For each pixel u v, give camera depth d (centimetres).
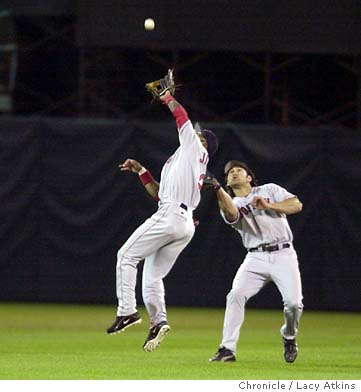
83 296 7275
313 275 7244
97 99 7700
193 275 7256
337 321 6731
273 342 5425
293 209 4206
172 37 7262
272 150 7219
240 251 7244
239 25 7306
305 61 7775
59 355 4584
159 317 4084
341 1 7325
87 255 7262
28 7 7606
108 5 7212
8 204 7231
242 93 7794
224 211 4175
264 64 7775
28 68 7925
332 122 7756
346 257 7231
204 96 7788
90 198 7256
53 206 7250
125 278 4016
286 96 7794
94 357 4512
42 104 7956
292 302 4203
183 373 3884
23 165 7238
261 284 4281
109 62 7706
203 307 7281
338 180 7231
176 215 4022
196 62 7756
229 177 4306
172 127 7212
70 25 7850
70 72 7950
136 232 4038
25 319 6494
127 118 7694
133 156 7231
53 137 7256
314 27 7331
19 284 7269
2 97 7931
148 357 4550
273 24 7312
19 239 7250
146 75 7750
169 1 7250
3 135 7244
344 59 7712
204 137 4225
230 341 4294
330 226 7231
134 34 7238
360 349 5084
